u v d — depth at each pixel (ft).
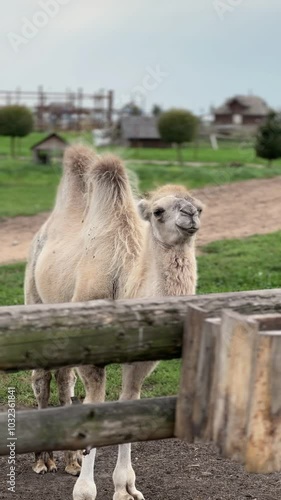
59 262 24.44
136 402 16.08
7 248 63.72
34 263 26.66
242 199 82.74
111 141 140.87
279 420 15.05
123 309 15.57
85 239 23.38
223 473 23.97
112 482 23.32
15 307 15.07
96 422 15.66
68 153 26.76
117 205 22.72
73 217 25.86
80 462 24.22
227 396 15.02
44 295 25.21
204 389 15.49
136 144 171.32
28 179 107.65
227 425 15.05
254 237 61.62
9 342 14.71
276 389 14.93
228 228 67.41
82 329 15.17
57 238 25.52
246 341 14.79
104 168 22.95
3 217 77.66
